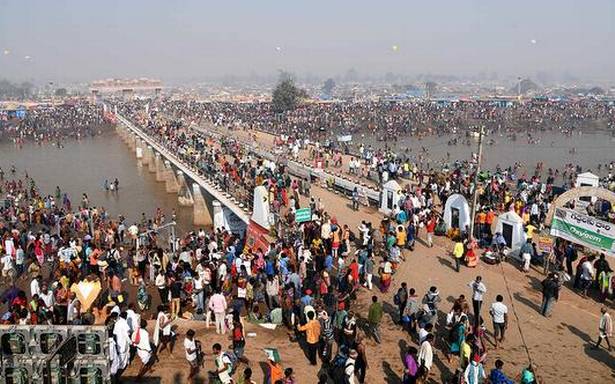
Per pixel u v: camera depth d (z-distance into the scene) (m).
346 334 14.91
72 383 9.69
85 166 78.25
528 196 33.66
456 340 15.16
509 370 14.80
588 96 195.25
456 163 56.19
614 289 19.19
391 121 111.19
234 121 94.00
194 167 46.03
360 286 20.92
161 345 15.97
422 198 31.00
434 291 16.59
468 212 26.23
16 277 27.30
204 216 44.88
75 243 26.86
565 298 19.75
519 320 17.92
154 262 24.81
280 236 25.56
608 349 16.03
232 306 18.41
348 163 49.25
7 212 40.53
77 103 181.38
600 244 20.28
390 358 15.60
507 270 22.44
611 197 23.17
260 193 28.11
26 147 100.25
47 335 9.86
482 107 130.75
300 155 54.75
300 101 131.88
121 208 51.50
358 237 27.08
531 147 91.62
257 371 14.78
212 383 13.58
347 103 146.00
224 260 22.31
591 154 82.94
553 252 22.25
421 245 25.78
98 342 9.96
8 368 9.47
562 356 15.64
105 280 24.47
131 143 96.19
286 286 18.28
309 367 15.14
